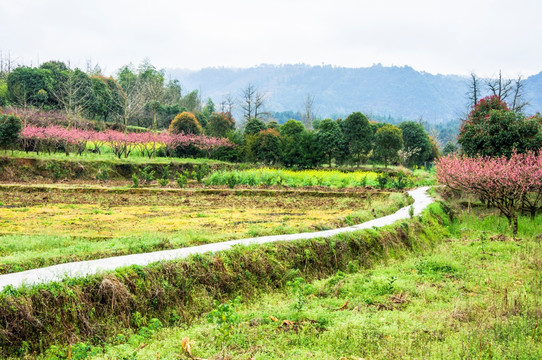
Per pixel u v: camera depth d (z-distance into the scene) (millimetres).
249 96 104375
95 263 9430
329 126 47812
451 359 6262
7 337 6738
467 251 14984
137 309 8289
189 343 6746
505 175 18578
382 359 6465
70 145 41812
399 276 11641
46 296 7406
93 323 7648
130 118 67562
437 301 9594
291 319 8125
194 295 9250
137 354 6547
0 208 18750
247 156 46969
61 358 6711
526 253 14094
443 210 22547
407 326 7676
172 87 94188
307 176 34031
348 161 52219
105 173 32531
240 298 9234
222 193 26484
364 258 13344
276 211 20438
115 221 16406
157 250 11141
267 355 6492
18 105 51219
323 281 10984
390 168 49750
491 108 27281
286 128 49000
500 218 21312
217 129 53531
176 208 20672
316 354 6500
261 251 11289
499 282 10859
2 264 9016
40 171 32281
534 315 8164
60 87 55781
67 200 22109
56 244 11633
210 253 10352
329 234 13656
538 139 22391
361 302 9289
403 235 15734
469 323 7875
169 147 46500
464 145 25594
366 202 23875
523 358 6336
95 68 85500
